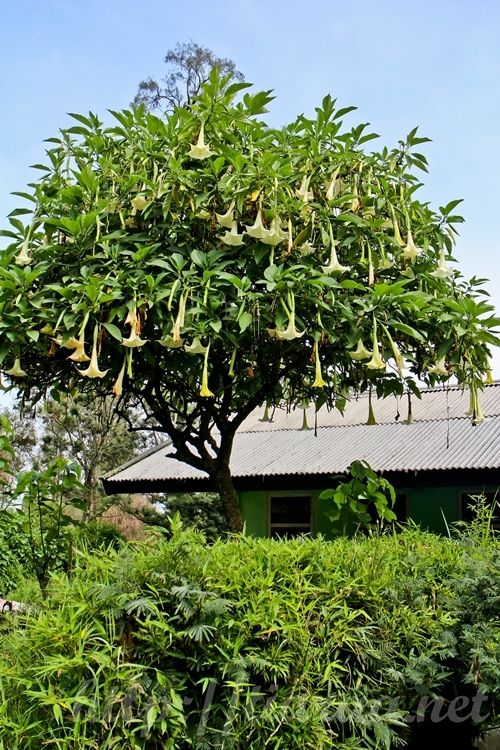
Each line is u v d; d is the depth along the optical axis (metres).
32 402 5.07
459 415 10.87
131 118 4.98
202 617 2.62
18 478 4.02
